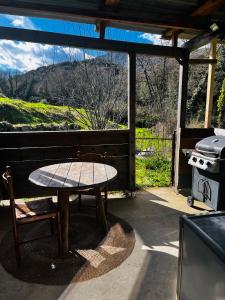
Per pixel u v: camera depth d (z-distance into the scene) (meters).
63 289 1.92
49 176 2.52
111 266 2.19
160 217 3.20
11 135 3.48
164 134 7.20
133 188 4.08
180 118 4.01
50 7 2.96
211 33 3.26
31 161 3.65
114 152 3.96
